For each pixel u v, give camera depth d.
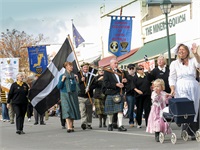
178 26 25.69
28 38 56.88
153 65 25.64
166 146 9.11
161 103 9.88
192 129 9.89
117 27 21.75
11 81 21.53
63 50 15.19
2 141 11.59
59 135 12.64
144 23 30.45
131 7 32.12
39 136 12.62
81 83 14.38
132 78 13.96
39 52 23.39
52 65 15.05
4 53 56.62
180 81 9.74
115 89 13.20
